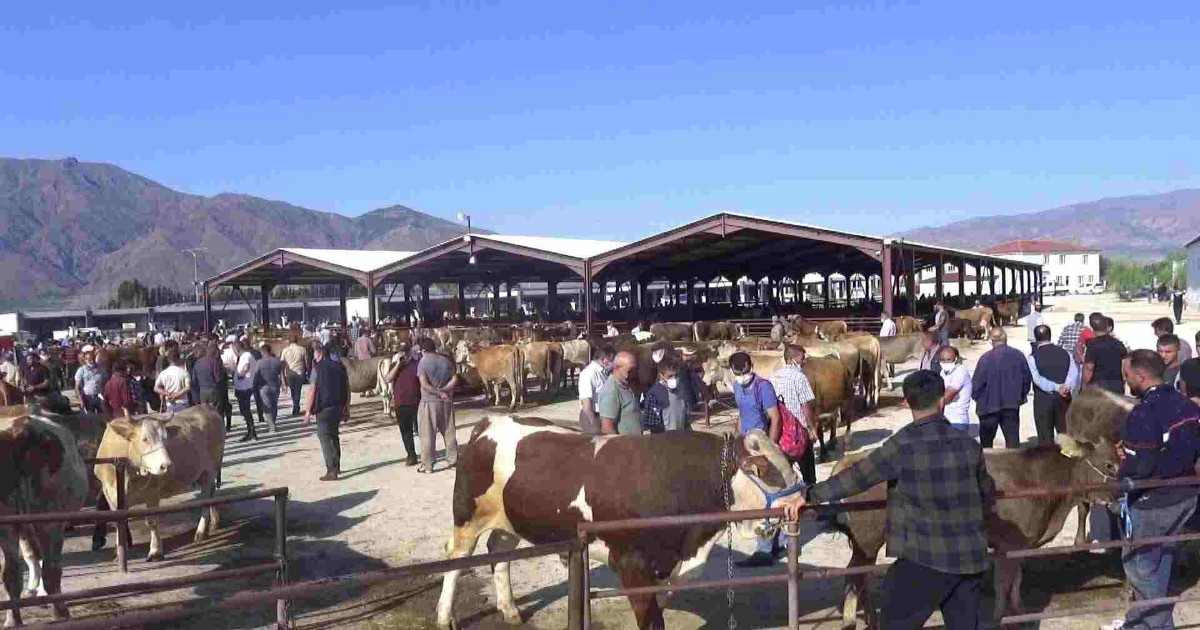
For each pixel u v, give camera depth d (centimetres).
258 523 1183
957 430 516
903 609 514
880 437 1675
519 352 2366
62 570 978
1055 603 777
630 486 648
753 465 621
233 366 2333
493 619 796
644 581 647
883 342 2684
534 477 693
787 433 905
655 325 3822
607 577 900
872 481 521
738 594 823
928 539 504
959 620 514
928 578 506
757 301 7044
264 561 1013
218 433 1151
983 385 1138
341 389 1453
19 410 1162
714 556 943
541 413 2245
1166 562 642
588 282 4025
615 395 877
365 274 4628
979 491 512
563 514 678
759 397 878
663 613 771
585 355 2778
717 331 3847
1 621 786
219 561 1019
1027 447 756
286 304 10394
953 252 4925
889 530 525
